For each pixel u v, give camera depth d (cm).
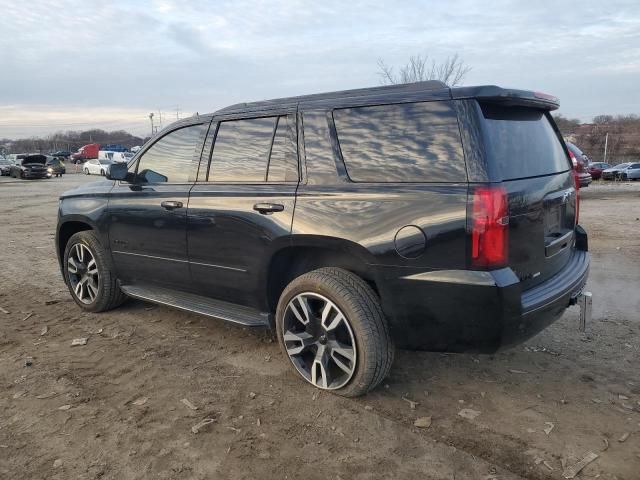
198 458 278
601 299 531
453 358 398
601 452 277
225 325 476
